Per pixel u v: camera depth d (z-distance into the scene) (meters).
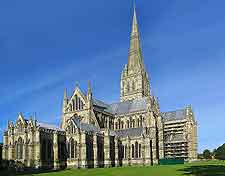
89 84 175.75
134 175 88.19
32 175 103.19
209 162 160.88
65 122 178.38
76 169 133.38
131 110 188.12
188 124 191.50
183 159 174.25
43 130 140.00
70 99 179.75
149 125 174.88
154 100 187.38
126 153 165.62
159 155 177.00
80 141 145.50
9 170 128.88
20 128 144.12
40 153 135.88
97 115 178.88
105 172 104.62
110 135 161.38
